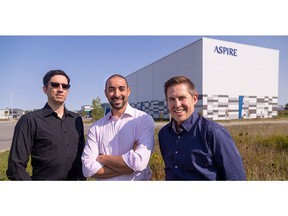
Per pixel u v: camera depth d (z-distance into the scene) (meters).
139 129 2.10
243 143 5.86
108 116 2.18
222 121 15.38
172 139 1.92
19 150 1.98
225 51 16.50
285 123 12.44
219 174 1.78
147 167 2.26
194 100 1.90
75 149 2.23
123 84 2.12
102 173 2.04
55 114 2.15
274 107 19.20
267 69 18.62
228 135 1.76
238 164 1.72
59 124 2.16
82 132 2.35
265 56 18.42
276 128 9.73
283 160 4.33
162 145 2.02
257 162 4.21
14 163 1.97
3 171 4.11
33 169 2.13
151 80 23.06
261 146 5.54
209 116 15.89
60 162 2.10
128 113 2.13
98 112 15.88
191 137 1.81
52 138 2.08
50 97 2.17
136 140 2.09
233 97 16.92
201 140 1.77
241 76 17.28
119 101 2.11
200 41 15.77
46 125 2.09
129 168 1.99
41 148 2.07
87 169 2.05
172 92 1.85
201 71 15.76
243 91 17.42
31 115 2.07
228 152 1.70
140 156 1.97
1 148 7.80
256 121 15.19
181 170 1.85
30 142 2.04
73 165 2.21
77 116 2.36
